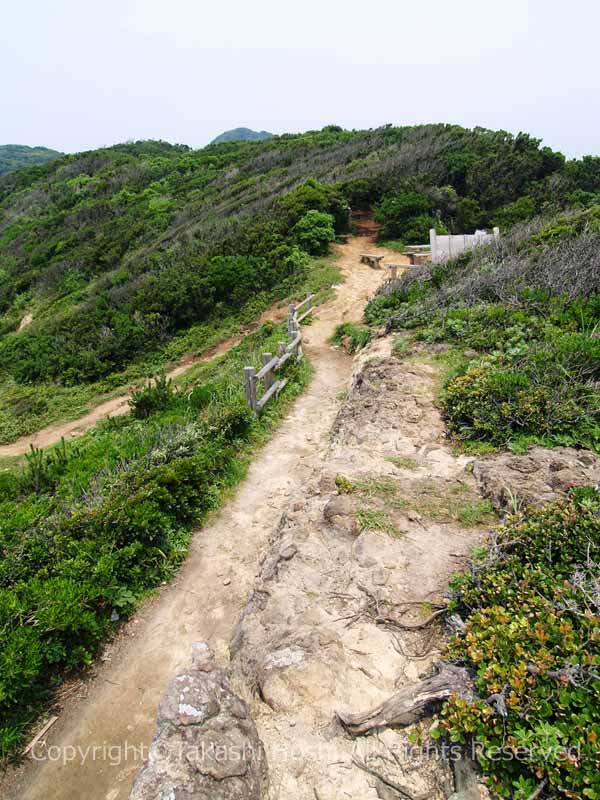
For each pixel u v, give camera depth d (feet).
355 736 7.80
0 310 84.07
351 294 47.50
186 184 108.47
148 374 47.14
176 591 13.55
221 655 11.23
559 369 18.15
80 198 119.03
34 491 20.84
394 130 104.83
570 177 71.77
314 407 25.39
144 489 15.53
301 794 7.19
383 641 9.39
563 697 6.89
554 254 28.66
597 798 5.84
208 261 58.08
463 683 7.82
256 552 14.83
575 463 13.83
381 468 15.01
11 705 10.10
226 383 28.96
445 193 70.64
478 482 13.71
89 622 11.26
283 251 57.26
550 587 8.98
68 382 48.47
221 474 18.57
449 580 10.46
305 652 9.17
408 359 23.76
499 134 86.58
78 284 79.36
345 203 67.51
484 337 23.47
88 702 10.53
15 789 8.96
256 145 129.49
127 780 8.99
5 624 10.72
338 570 11.17
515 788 6.48
